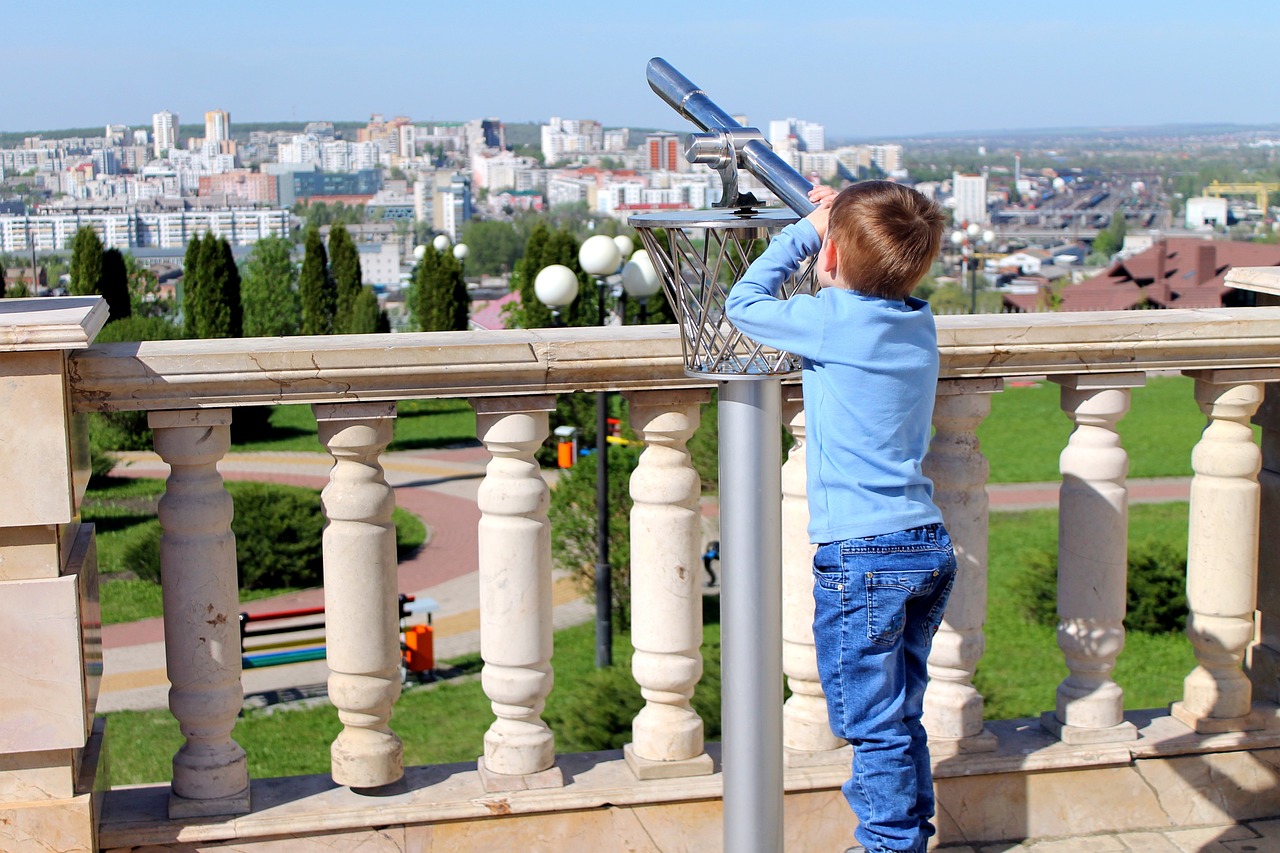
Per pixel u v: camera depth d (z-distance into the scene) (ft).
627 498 50.06
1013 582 53.88
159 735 38.86
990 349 10.32
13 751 9.07
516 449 9.91
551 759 10.39
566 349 9.64
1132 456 102.94
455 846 10.09
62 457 8.77
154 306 195.21
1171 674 42.98
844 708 8.61
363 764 10.11
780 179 8.18
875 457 8.23
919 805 8.99
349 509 9.72
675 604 10.26
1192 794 11.32
